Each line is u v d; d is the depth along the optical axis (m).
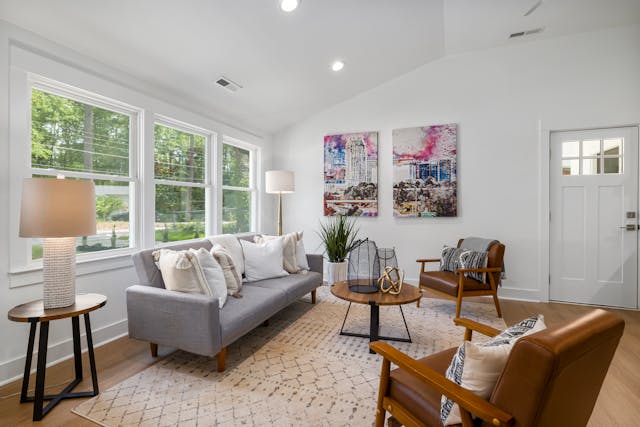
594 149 3.46
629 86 3.30
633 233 3.35
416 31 3.23
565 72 3.50
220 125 3.81
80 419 1.58
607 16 3.12
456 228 3.95
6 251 1.93
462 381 1.01
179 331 1.98
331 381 1.93
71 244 1.80
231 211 4.20
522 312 3.24
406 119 4.14
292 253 3.34
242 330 2.15
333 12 2.68
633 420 1.62
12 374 1.94
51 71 2.12
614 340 0.98
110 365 2.12
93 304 1.80
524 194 3.67
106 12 2.07
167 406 1.68
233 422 1.56
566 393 0.89
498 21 3.16
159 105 2.98
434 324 2.87
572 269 3.55
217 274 2.30
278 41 2.88
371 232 4.33
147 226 2.87
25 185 1.64
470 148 3.87
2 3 1.81
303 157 4.70
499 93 3.74
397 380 1.28
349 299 2.35
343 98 4.39
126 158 2.76
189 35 2.48
